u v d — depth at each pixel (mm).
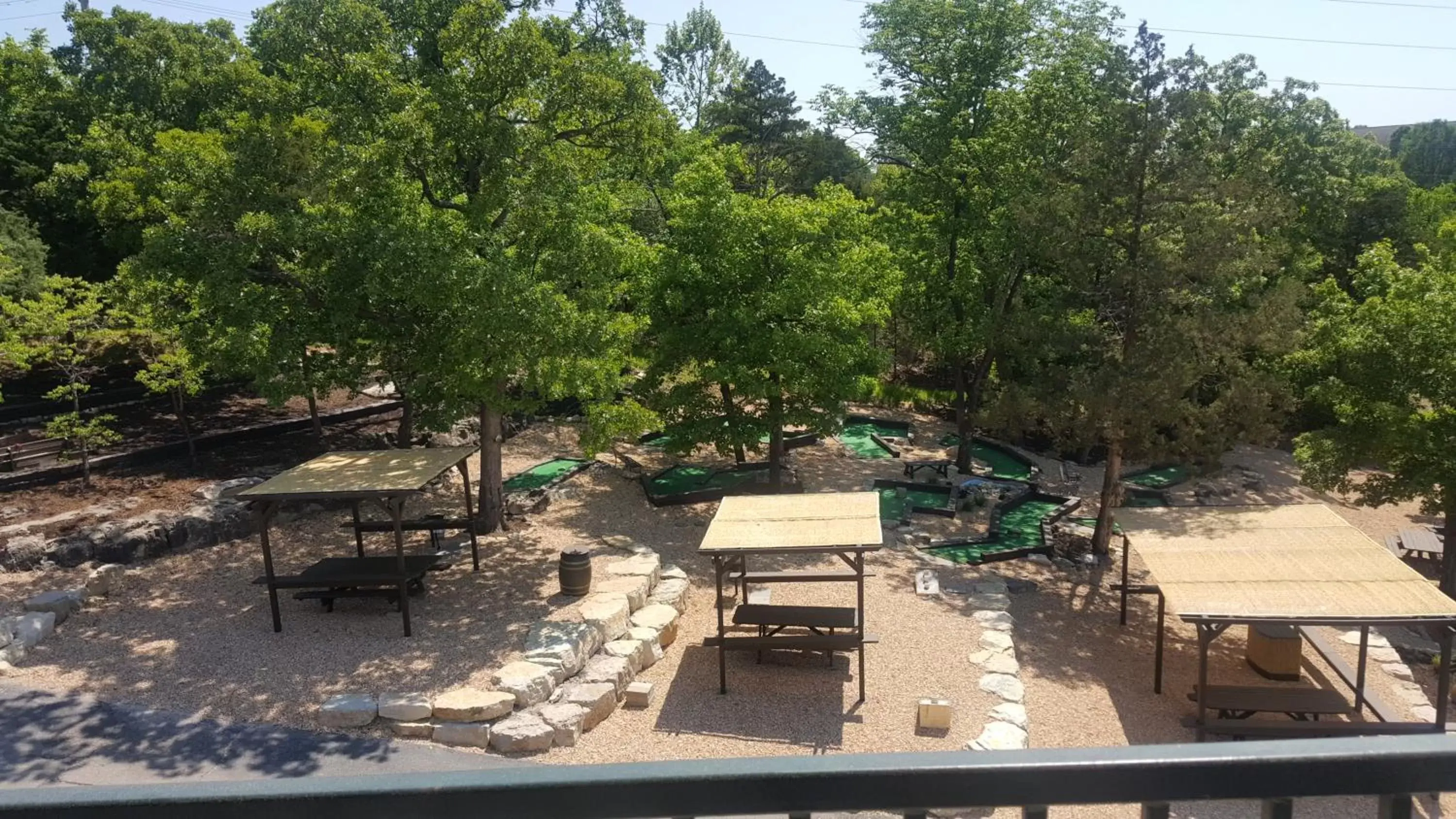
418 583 17438
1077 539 22766
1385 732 13391
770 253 23469
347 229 16688
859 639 14953
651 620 17016
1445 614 13289
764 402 28828
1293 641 16156
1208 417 20375
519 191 18250
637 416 20562
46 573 17828
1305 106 31000
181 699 13617
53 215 28641
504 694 13500
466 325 16875
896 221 30688
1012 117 26625
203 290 16375
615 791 1819
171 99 28547
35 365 24703
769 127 51750
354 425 27781
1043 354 22641
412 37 21625
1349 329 21250
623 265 21828
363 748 12586
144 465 23281
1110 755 1827
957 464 29172
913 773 1806
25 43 30703
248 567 18812
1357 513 27812
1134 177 20328
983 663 16094
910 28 32938
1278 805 1842
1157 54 20281
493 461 20984
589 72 18516
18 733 12609
